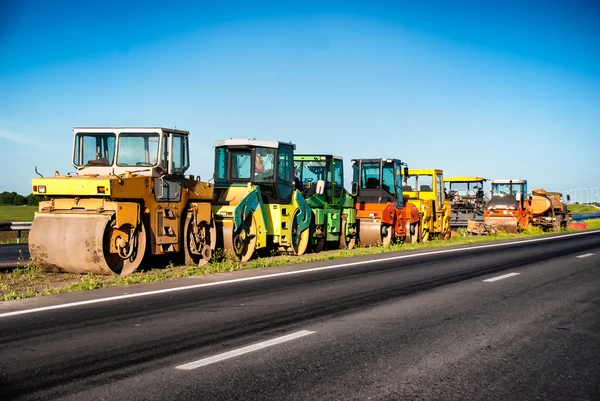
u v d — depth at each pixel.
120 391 4.92
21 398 4.73
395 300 9.52
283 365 5.73
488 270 13.98
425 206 27.02
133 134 13.46
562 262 16.05
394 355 6.18
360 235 22.78
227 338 6.76
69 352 6.06
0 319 7.59
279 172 17.16
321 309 8.62
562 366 5.87
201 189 14.73
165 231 13.42
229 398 4.79
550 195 40.50
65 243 11.86
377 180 23.94
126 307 8.48
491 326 7.66
